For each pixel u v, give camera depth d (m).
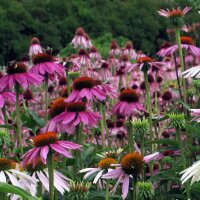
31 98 12.04
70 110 6.36
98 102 8.02
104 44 32.28
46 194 5.91
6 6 40.88
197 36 8.20
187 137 6.62
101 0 43.44
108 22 41.44
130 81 15.56
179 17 7.42
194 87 7.95
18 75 6.86
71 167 6.82
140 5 42.56
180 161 6.76
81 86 6.90
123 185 5.29
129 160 5.29
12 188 3.42
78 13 41.78
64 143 4.95
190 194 6.06
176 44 8.05
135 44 40.78
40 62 7.89
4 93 7.31
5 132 6.73
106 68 15.66
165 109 11.74
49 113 6.69
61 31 41.12
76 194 5.06
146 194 5.39
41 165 5.18
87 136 9.53
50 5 41.88
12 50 38.88
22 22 40.25
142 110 7.40
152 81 12.63
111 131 9.69
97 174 5.65
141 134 6.09
